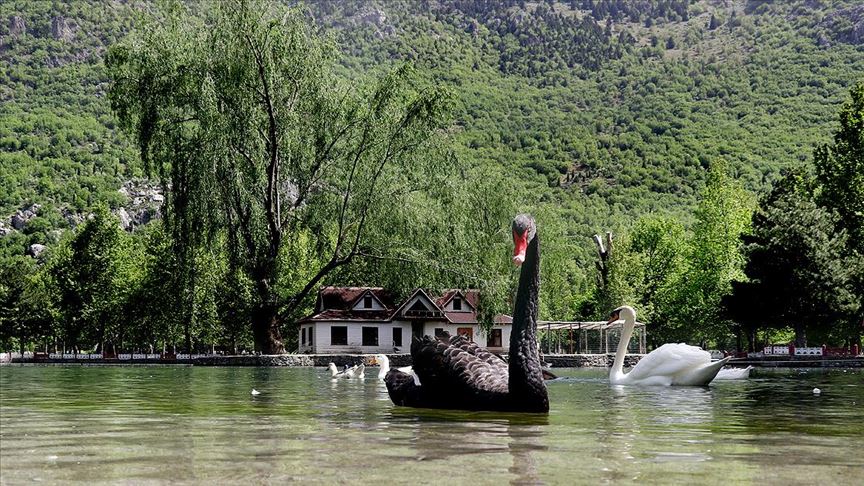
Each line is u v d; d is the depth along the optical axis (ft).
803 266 155.12
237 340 243.40
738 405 39.34
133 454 20.22
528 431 25.99
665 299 252.42
